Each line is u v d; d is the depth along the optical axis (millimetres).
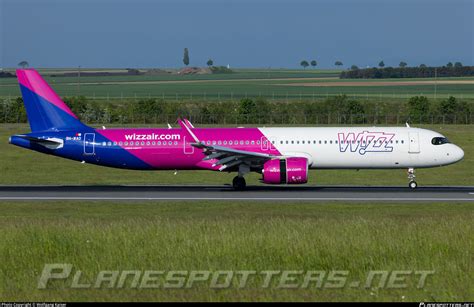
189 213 157750
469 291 90375
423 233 115562
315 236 112750
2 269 100125
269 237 111812
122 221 138375
